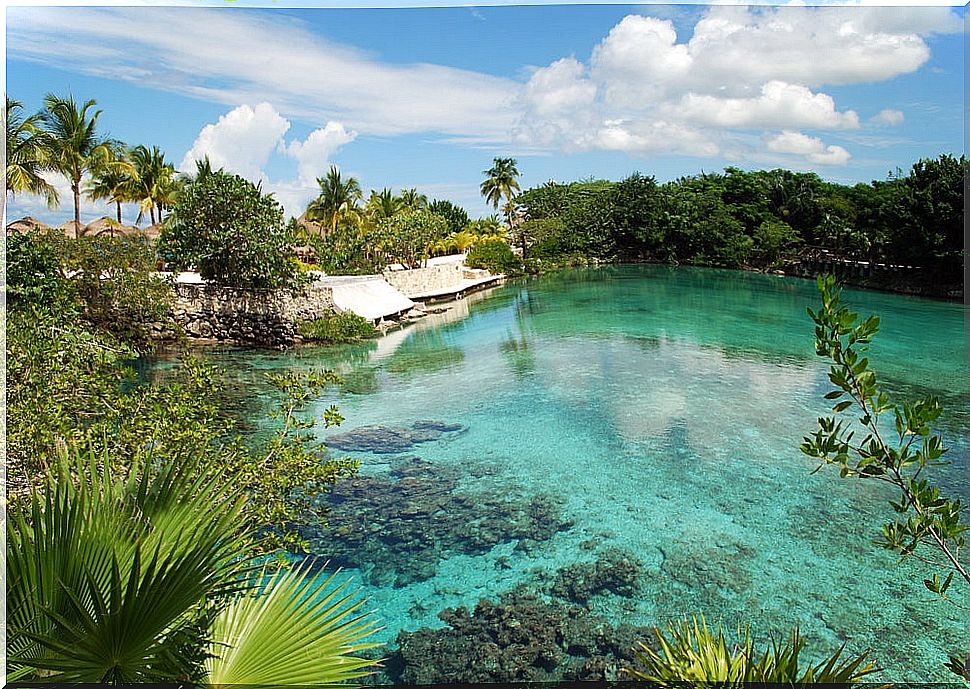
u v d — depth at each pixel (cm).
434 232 3269
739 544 769
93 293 1734
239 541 274
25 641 210
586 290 3247
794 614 628
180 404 584
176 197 2206
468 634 606
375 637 604
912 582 675
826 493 901
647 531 807
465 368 1731
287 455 600
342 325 2155
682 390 1441
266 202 2175
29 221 1697
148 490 261
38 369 545
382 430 1214
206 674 254
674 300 2827
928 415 229
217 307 2105
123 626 209
